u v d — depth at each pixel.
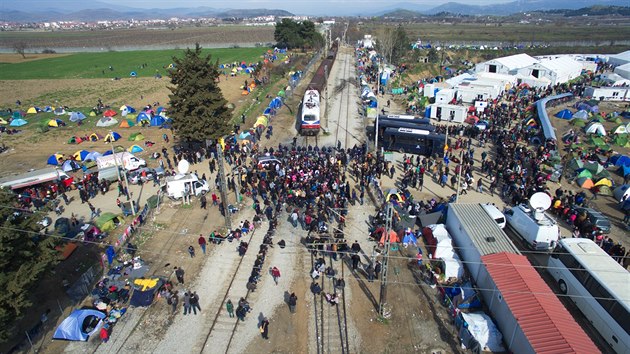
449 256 26.89
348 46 157.38
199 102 41.75
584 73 90.06
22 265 19.88
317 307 23.70
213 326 22.41
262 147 49.00
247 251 28.66
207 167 42.88
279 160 41.12
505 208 32.88
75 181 40.06
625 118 60.22
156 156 45.41
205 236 30.55
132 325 22.45
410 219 30.30
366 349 20.92
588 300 22.48
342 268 26.89
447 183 38.41
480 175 40.09
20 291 19.02
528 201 32.59
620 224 31.78
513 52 130.75
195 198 36.34
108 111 63.12
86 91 83.81
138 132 56.09
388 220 21.31
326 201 32.81
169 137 53.56
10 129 58.72
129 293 24.66
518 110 60.72
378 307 23.61
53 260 21.69
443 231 28.78
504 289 21.23
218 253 28.55
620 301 20.36
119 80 94.88
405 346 21.08
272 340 21.47
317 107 53.56
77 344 21.14
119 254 28.47
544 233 27.77
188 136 42.44
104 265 27.16
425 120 48.84
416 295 24.53
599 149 46.03
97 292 24.34
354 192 35.09
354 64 110.56
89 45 198.62
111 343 21.28
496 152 45.62
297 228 31.28
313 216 31.25
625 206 33.38
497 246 24.81
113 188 38.84
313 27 135.38
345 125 57.38
